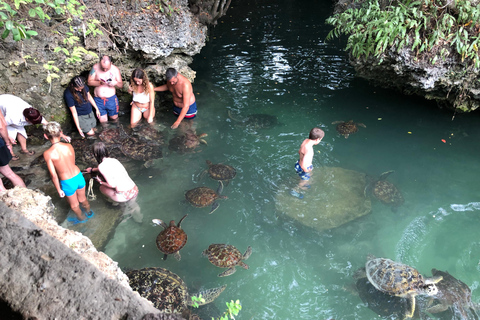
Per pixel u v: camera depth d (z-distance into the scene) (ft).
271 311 12.64
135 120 22.33
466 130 23.68
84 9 20.77
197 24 25.50
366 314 12.59
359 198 17.87
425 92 25.85
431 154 21.38
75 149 19.48
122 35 21.99
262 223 16.28
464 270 14.43
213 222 16.16
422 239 15.75
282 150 21.06
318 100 26.45
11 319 6.41
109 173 15.79
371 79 28.48
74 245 9.25
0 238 7.35
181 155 20.10
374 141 22.41
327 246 15.29
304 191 18.15
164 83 25.40
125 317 6.19
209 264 14.23
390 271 13.28
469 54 21.76
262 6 45.96
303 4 47.06
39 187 16.88
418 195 18.28
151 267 13.12
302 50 33.83
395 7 23.62
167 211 16.48
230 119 23.80
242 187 18.22
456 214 17.10
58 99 21.24
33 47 19.58
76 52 20.12
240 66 30.81
